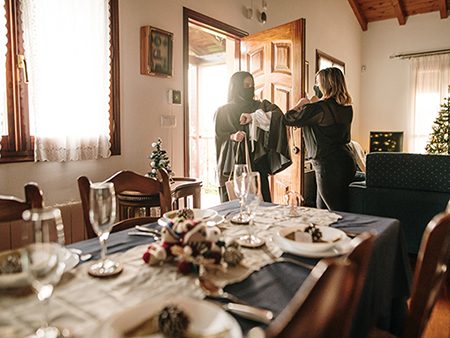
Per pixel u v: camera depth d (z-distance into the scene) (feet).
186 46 10.35
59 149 7.18
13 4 6.56
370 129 25.25
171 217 4.35
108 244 3.46
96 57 7.88
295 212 4.75
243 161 9.51
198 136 21.83
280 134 9.13
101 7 7.88
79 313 2.09
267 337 1.09
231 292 2.40
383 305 3.57
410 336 2.81
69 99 7.34
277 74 11.45
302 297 1.28
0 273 2.27
